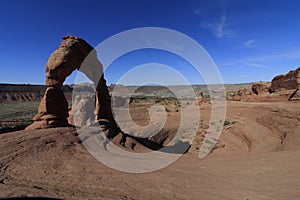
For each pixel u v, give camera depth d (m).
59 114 15.33
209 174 8.30
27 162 8.24
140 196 5.79
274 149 16.72
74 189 5.92
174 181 7.23
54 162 8.50
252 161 10.09
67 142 11.70
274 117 22.61
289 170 8.16
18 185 5.91
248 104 36.91
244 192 6.28
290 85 38.12
